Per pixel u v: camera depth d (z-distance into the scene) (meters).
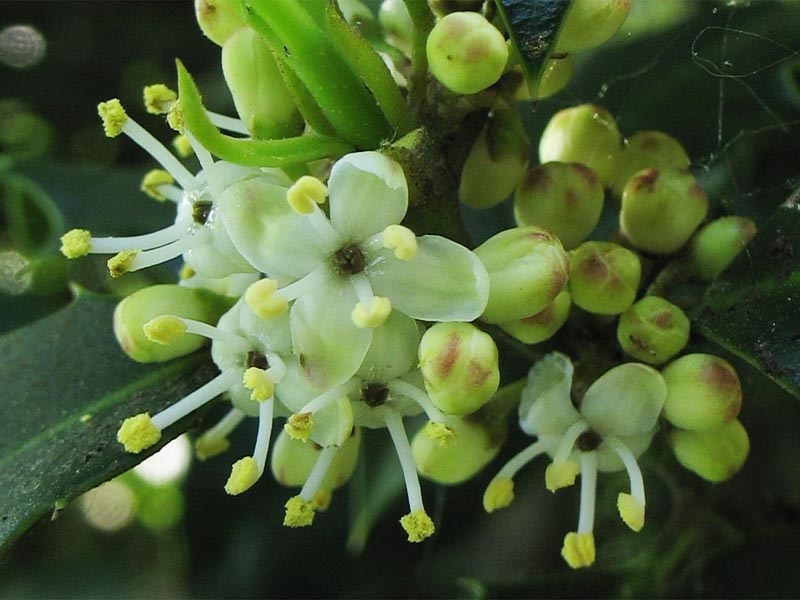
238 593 0.08
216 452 0.06
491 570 0.08
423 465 0.05
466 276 0.05
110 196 0.08
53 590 0.09
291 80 0.05
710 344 0.06
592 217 0.05
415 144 0.05
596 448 0.05
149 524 0.09
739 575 0.07
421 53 0.05
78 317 0.06
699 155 0.07
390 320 0.05
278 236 0.05
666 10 0.06
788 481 0.07
